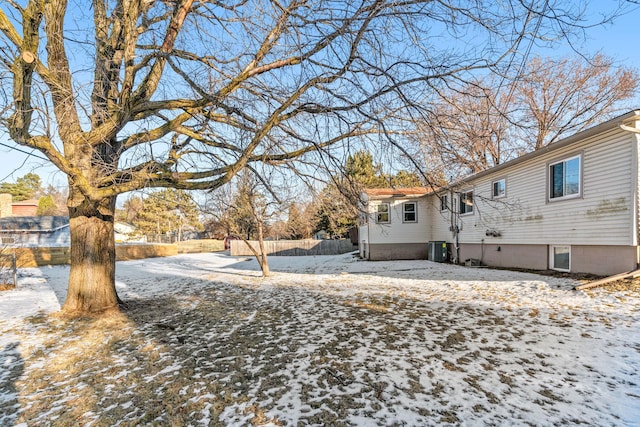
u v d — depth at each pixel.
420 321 5.31
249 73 4.52
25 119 3.79
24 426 2.70
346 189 5.88
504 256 11.53
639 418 2.54
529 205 10.25
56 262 18.91
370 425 2.55
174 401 3.03
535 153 9.29
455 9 3.82
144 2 4.88
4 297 8.62
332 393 3.07
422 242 17.39
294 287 9.48
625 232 7.16
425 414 2.67
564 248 9.01
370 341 4.45
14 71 3.75
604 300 5.83
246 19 4.77
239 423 2.64
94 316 6.10
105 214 6.42
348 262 17.17
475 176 12.60
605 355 3.67
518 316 5.33
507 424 2.50
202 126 5.50
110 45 5.14
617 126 6.95
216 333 5.07
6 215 28.77
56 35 4.58
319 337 4.70
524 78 4.26
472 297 6.95
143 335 5.01
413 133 5.19
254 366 3.76
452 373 3.38
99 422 2.73
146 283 11.30
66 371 3.77
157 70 4.96
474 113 4.75
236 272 14.58
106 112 4.50
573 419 2.55
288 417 2.71
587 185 8.12
